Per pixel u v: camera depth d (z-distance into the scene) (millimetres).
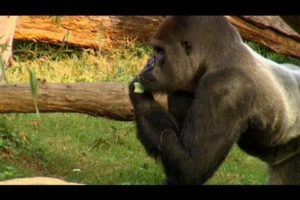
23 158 15227
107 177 14836
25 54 21797
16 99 13953
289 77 10867
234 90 9797
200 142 9734
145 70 10047
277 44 19469
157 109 10078
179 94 10398
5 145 15422
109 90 14211
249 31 19406
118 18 22281
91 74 20453
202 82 9906
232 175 15789
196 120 9766
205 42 9977
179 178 9859
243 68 9984
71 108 14180
